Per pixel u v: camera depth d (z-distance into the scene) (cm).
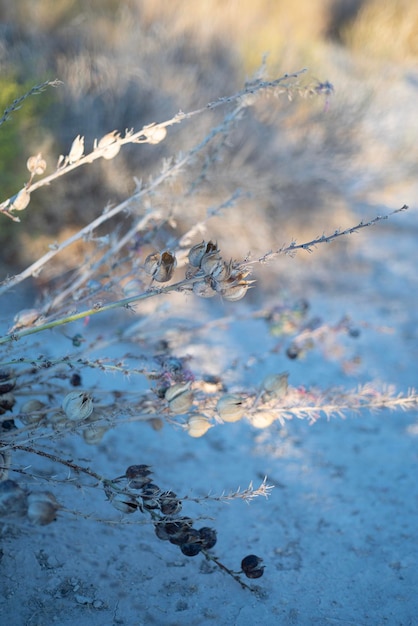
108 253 46
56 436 38
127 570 42
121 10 113
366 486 50
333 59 154
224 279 35
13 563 41
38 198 72
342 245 90
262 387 39
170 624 40
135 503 37
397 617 41
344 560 44
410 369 66
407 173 104
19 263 69
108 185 74
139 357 44
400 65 169
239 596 41
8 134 68
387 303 80
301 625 40
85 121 79
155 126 39
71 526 43
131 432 51
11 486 34
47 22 102
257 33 127
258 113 92
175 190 75
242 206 79
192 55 104
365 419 56
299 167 86
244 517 46
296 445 53
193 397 38
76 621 39
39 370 44
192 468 49
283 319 54
